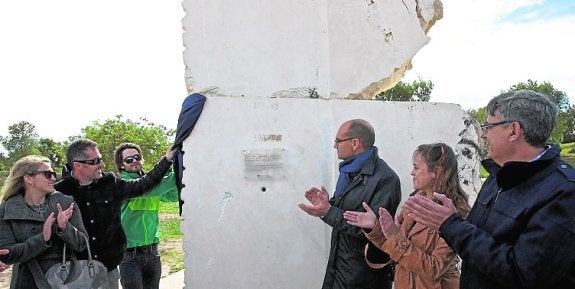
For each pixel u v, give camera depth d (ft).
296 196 13.10
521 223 6.64
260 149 13.05
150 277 15.72
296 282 13.01
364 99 14.21
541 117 6.84
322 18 13.61
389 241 8.63
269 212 13.00
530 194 6.63
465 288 7.36
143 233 15.16
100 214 12.12
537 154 7.02
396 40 14.02
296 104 13.26
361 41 13.87
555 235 6.19
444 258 8.52
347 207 10.57
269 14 13.47
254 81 13.43
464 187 13.78
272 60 13.47
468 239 6.93
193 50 13.34
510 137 7.00
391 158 13.57
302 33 13.56
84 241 11.02
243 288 12.86
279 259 12.99
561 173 6.52
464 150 13.96
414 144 13.71
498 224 6.89
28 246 10.12
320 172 13.24
